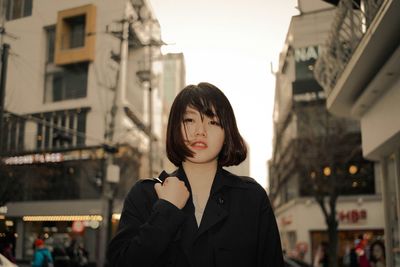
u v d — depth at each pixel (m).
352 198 22.05
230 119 1.49
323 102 15.87
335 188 17.20
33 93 10.48
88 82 13.09
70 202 19.56
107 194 17.33
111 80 14.77
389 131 5.91
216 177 1.43
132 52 19.44
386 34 4.78
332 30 6.32
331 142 17.56
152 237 1.26
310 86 12.00
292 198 24.45
